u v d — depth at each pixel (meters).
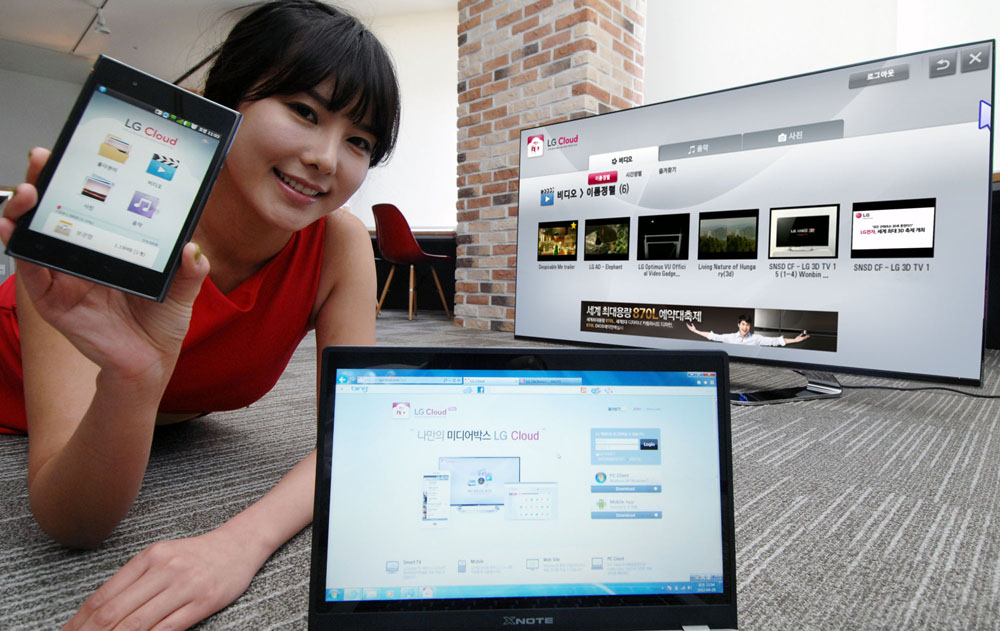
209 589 0.48
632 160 2.04
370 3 4.90
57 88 6.79
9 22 5.18
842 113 1.58
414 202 5.15
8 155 6.55
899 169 1.50
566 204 2.26
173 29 5.30
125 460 0.49
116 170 0.40
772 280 1.71
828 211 1.61
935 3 2.73
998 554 0.70
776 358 1.71
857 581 0.63
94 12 4.99
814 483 0.95
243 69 0.56
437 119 5.05
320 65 0.55
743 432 1.27
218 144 0.43
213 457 0.99
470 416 0.47
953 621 0.55
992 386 1.84
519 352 0.48
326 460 0.45
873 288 1.54
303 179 0.59
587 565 0.45
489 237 3.26
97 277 0.39
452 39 4.98
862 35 3.01
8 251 0.37
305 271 0.80
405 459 0.46
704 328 1.86
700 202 1.86
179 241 0.41
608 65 2.89
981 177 1.39
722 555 0.46
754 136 1.73
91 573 0.59
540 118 2.97
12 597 0.54
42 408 0.57
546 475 0.47
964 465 1.04
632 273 2.05
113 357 0.42
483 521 0.45
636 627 0.44
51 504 0.53
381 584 0.43
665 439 0.48
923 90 1.46
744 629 0.54
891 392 1.75
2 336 0.89
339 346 0.47
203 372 0.82
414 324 3.68
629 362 0.49
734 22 3.49
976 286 1.41
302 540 0.67
